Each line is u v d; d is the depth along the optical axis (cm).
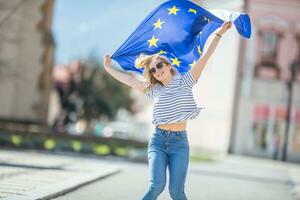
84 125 5772
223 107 5056
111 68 801
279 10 5038
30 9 3300
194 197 1356
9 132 2884
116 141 3080
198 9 801
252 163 3828
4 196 1009
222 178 2094
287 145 4938
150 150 742
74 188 1263
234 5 5025
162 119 737
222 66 5119
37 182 1293
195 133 5306
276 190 1791
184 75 750
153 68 748
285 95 5003
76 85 5569
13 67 3278
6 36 3275
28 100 3316
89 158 2536
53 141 2884
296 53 5031
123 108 6159
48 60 3412
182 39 822
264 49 5038
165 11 809
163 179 729
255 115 5000
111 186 1416
